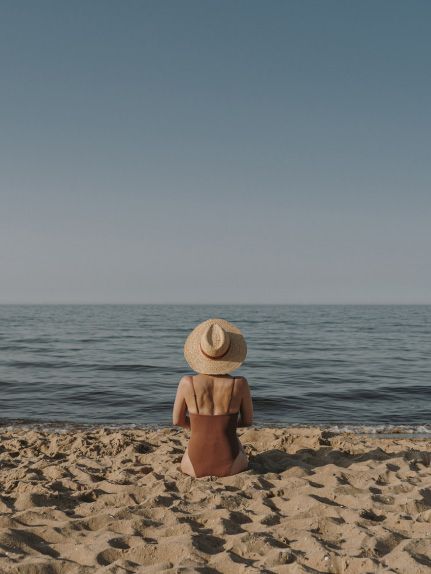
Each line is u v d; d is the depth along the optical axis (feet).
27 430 30.94
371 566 9.62
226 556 10.11
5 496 14.03
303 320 272.72
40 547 10.75
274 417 36.70
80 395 44.55
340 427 32.53
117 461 18.07
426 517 12.09
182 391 15.61
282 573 9.44
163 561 10.24
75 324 212.43
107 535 11.16
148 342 110.73
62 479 15.37
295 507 13.12
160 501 13.39
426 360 76.54
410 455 18.72
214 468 15.44
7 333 140.15
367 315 388.57
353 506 13.24
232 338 15.53
